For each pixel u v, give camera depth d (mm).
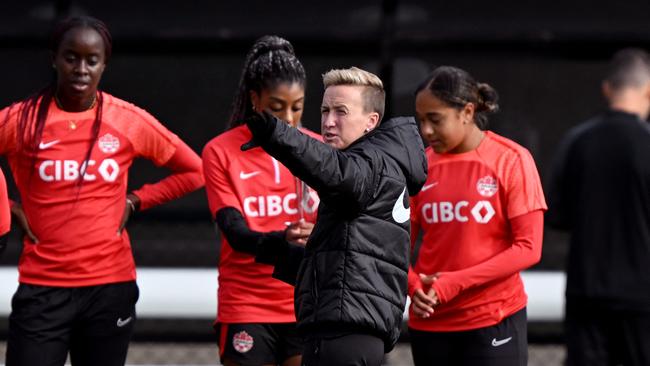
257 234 15164
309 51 26047
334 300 12500
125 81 25922
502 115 26375
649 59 18656
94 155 16156
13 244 25547
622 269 18125
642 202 18031
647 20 26375
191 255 26203
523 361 16094
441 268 16031
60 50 15789
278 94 15539
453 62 26266
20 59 25797
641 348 18188
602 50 26344
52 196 16062
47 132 16047
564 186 18625
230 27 26031
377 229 12609
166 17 25984
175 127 25984
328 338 12625
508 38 26266
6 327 25391
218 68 26000
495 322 15828
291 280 14609
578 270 18406
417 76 26125
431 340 16156
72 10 25859
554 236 26391
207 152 16172
